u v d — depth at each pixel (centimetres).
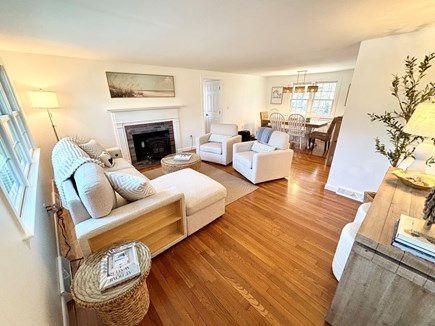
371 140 246
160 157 457
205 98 638
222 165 410
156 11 144
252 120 729
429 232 86
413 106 185
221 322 126
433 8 141
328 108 621
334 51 284
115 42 225
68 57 307
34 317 84
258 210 250
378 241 90
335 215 238
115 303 100
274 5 136
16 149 194
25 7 133
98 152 274
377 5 137
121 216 139
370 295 99
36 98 268
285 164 330
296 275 157
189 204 188
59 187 174
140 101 403
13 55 268
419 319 87
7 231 88
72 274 159
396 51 209
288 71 555
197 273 160
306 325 123
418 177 145
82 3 130
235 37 212
